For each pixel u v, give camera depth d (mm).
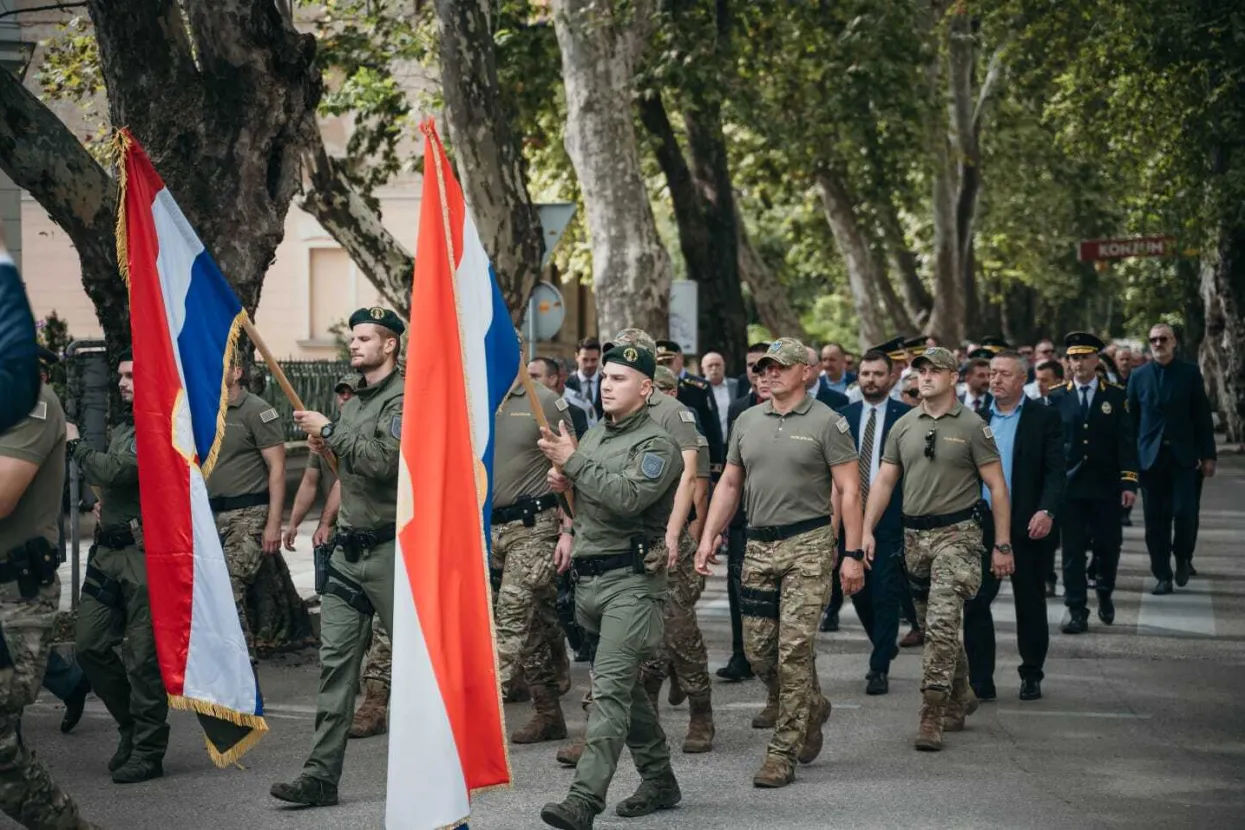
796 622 7117
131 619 7047
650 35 18172
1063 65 29297
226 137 9906
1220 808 6609
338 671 6688
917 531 8156
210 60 9812
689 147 24219
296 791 6551
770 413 7344
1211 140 25141
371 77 19094
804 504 7219
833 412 7316
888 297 36844
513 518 7953
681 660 7668
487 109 13688
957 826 6316
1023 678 9078
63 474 5250
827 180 29562
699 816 6480
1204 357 35719
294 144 10227
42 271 29406
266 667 10039
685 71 20016
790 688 7090
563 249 28391
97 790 6875
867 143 23797
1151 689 9312
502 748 5715
